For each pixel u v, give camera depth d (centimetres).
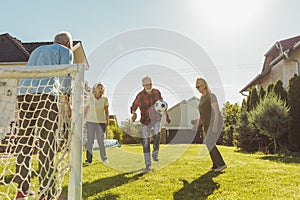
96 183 354
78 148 214
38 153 254
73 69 221
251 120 938
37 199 214
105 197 291
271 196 296
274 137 873
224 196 296
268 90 1039
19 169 243
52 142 245
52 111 261
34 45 1370
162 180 371
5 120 265
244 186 340
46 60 289
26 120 268
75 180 211
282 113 864
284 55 1228
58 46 297
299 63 1164
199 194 307
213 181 365
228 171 433
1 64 1148
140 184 349
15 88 266
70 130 221
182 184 350
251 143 979
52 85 241
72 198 209
